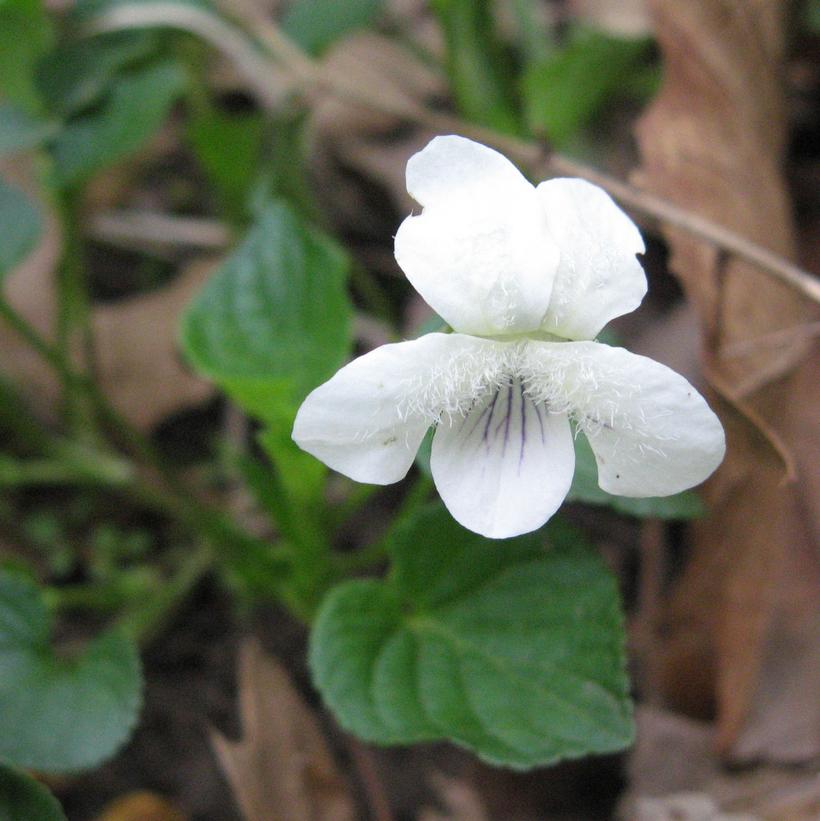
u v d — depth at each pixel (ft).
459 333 0.20
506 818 0.31
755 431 0.26
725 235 0.29
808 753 0.29
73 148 0.36
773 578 0.30
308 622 0.32
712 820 0.29
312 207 0.41
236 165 0.41
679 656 0.31
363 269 0.43
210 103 0.44
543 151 0.33
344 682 0.24
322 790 0.28
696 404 0.19
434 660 0.25
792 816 0.28
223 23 0.40
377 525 0.37
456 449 0.21
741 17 0.33
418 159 0.20
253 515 0.37
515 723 0.24
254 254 0.29
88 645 0.28
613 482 0.21
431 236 0.20
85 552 0.38
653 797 0.29
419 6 0.51
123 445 0.40
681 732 0.30
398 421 0.20
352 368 0.20
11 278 0.42
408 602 0.26
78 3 0.40
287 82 0.43
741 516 0.29
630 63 0.41
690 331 0.36
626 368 0.20
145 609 0.35
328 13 0.41
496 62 0.42
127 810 0.31
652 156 0.31
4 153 0.36
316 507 0.29
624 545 0.35
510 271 0.20
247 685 0.28
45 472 0.36
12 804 0.24
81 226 0.43
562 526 0.26
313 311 0.29
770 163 0.33
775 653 0.30
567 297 0.20
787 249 0.33
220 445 0.39
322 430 0.20
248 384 0.26
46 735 0.26
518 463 0.21
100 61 0.37
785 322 0.30
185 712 0.33
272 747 0.28
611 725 0.24
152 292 0.43
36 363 0.41
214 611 0.36
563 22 0.49
